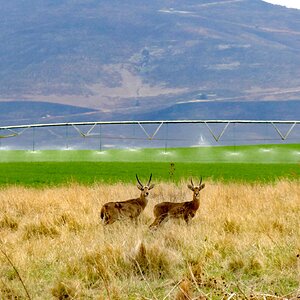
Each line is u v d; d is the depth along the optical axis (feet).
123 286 101.91
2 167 403.34
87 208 184.65
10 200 208.23
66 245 131.95
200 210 180.75
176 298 87.25
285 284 101.45
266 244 123.13
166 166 406.41
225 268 111.34
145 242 122.01
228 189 224.33
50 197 211.61
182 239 128.88
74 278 107.45
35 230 153.48
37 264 116.98
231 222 148.56
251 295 86.94
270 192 215.10
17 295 98.27
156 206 165.58
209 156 482.69
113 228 149.89
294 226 142.10
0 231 159.22
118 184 254.68
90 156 498.28
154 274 107.76
